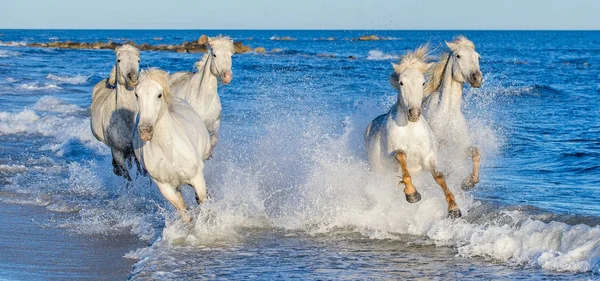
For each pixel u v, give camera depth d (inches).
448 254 413.7
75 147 813.9
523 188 582.9
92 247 436.1
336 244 439.2
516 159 722.8
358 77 1851.6
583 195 553.3
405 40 6186.0
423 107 508.7
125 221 491.8
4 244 440.1
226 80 551.2
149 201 550.0
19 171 673.6
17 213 522.6
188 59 2743.6
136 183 568.4
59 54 3346.5
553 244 402.6
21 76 1863.9
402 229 465.1
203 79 570.9
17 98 1341.0
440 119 489.1
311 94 1355.8
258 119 968.3
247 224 481.1
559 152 756.6
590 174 641.0
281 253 418.3
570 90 1598.2
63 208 535.2
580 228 403.9
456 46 486.9
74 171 663.8
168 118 420.5
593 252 380.2
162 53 3437.5
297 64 2455.7
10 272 382.9
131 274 377.4
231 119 971.9
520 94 1455.5
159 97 403.2
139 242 448.5
